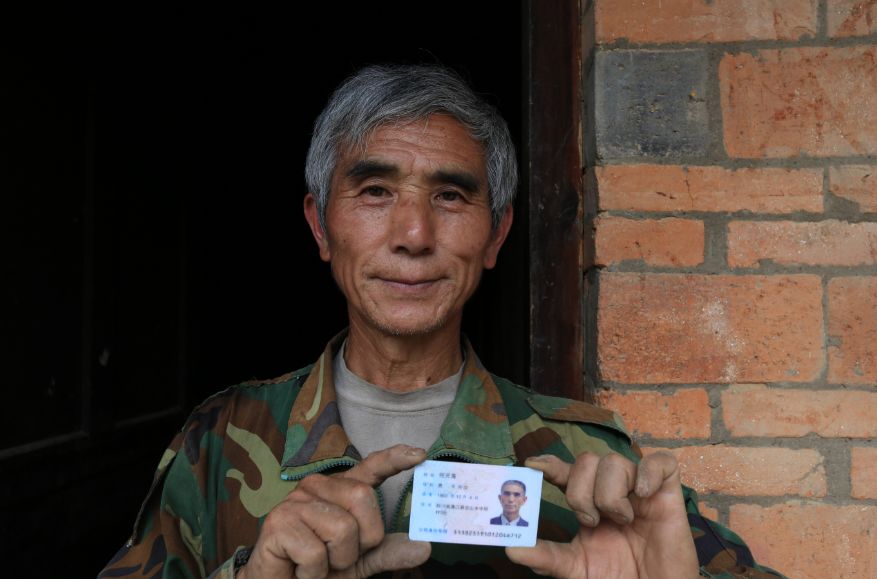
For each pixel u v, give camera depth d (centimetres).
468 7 380
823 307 129
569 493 80
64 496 257
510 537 83
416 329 96
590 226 134
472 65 401
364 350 104
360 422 101
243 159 430
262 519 92
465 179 97
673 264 130
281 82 425
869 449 127
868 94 130
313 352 465
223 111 402
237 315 428
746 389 129
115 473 297
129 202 300
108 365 281
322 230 109
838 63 130
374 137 97
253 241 445
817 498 127
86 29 262
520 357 335
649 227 130
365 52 409
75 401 261
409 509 92
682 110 131
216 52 386
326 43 404
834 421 128
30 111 231
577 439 103
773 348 129
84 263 266
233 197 419
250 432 100
